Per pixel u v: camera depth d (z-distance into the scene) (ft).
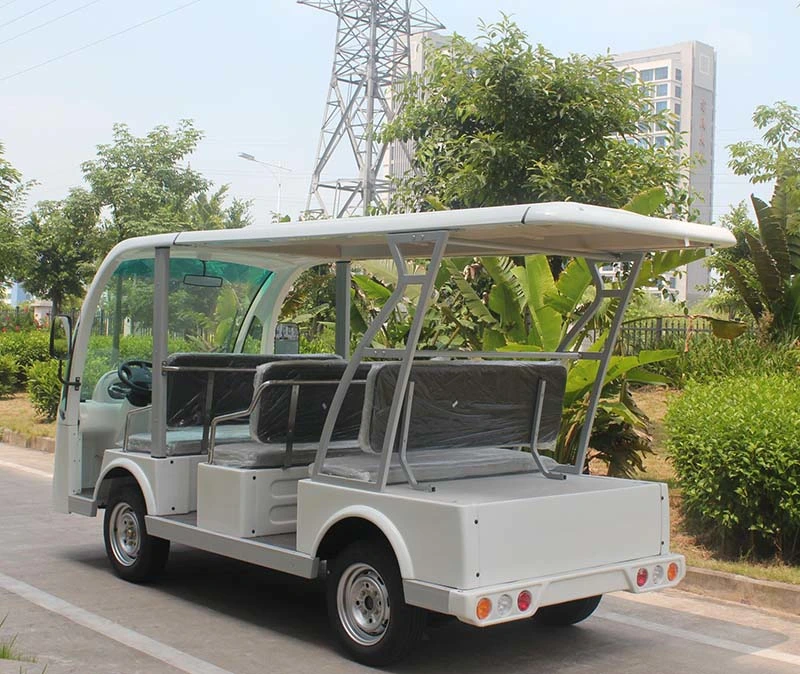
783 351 43.42
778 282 47.50
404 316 35.58
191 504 22.29
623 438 31.27
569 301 28.99
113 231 72.18
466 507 15.65
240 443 22.09
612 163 39.09
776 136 58.85
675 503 29.25
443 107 41.68
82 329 24.66
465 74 40.14
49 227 84.07
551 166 36.81
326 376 20.57
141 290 24.93
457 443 18.74
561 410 20.48
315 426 20.67
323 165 125.49
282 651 18.37
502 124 39.42
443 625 20.39
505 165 37.81
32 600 21.54
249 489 19.66
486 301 40.55
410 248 20.49
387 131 43.47
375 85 121.80
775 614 21.54
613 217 15.78
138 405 24.08
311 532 18.16
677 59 295.89
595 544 17.43
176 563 25.34
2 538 28.07
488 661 18.04
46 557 25.72
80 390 24.95
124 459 22.81
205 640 18.97
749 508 24.20
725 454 24.08
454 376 18.13
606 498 17.63
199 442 22.63
